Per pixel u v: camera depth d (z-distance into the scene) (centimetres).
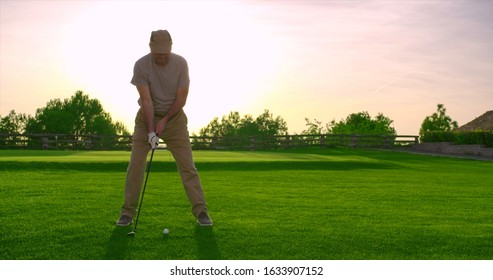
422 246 519
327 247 507
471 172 1681
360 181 1233
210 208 736
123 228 576
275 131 9712
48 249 491
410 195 951
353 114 6600
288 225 607
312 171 1559
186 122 604
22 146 3391
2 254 477
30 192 902
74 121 7888
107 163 1538
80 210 699
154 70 586
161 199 819
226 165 1675
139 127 597
